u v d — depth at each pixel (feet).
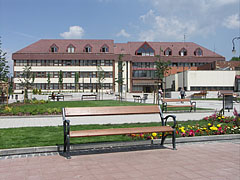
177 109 59.82
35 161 18.16
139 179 14.38
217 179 14.44
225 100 54.65
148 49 228.43
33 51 215.31
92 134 19.60
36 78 214.28
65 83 216.33
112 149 21.81
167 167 16.66
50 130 30.40
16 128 32.04
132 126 33.32
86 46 217.77
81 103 89.45
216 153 20.52
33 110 52.03
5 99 93.66
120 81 116.37
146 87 225.76
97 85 217.36
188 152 20.85
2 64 69.92
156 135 25.17
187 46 241.14
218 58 228.43
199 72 152.56
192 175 15.10
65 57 214.07
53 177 14.75
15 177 14.79
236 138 26.71
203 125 32.19
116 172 15.62
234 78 153.79
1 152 19.77
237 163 17.66
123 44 234.38
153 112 23.82
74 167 16.67
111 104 83.15
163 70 89.04
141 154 20.11
